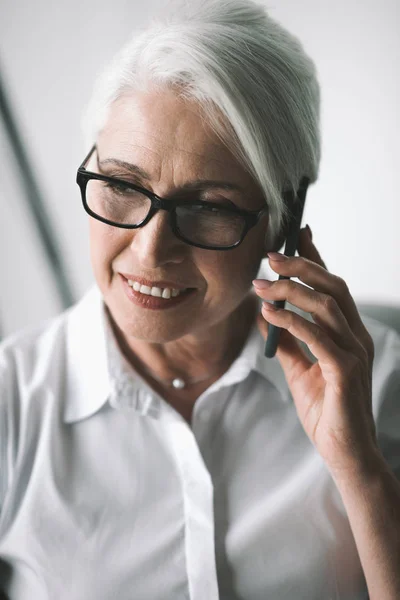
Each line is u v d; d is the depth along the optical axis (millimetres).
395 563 844
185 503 905
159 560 875
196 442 953
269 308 855
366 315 1332
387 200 1674
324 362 850
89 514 892
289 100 793
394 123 1592
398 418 1090
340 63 1572
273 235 883
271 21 831
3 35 1709
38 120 1815
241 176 773
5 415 947
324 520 941
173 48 731
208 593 857
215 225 785
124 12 1644
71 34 1703
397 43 1514
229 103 722
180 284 817
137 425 957
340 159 1663
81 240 2002
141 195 775
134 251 799
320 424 886
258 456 981
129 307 853
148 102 739
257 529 912
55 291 2055
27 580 891
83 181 801
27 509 893
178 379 1025
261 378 1022
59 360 1009
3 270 2012
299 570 901
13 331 2094
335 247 1764
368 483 862
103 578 859
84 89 1764
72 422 962
